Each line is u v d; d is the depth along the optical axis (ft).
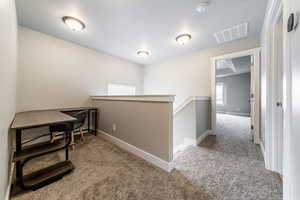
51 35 8.48
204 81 10.64
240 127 12.47
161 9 5.84
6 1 3.58
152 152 5.66
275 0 4.05
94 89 10.98
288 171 2.67
